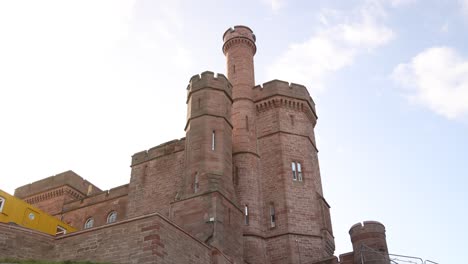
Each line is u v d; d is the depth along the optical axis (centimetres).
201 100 3456
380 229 2859
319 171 4022
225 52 4509
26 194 5216
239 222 3047
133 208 3900
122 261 1995
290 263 3189
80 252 2127
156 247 1950
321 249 3341
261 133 3891
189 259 2198
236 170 3584
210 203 2834
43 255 2173
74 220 4662
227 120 3466
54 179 5172
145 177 4019
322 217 3566
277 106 3956
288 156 3712
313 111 4209
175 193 3738
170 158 3981
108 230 2125
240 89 4069
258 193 3550
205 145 3198
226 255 2664
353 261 2806
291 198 3494
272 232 3384
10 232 2108
